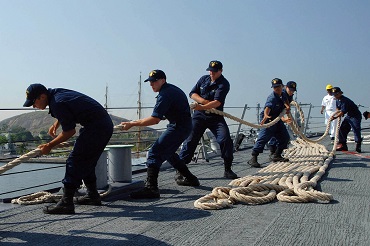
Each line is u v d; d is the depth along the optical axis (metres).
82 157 4.29
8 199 5.08
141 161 8.64
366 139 14.34
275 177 5.95
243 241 3.23
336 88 10.34
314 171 6.72
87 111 4.23
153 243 3.22
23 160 4.00
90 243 3.25
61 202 4.27
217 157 10.10
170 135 5.12
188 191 5.55
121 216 4.14
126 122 4.94
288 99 8.72
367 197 4.80
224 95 6.27
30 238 3.42
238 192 4.71
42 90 4.11
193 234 3.45
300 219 3.85
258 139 8.08
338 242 3.16
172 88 5.13
